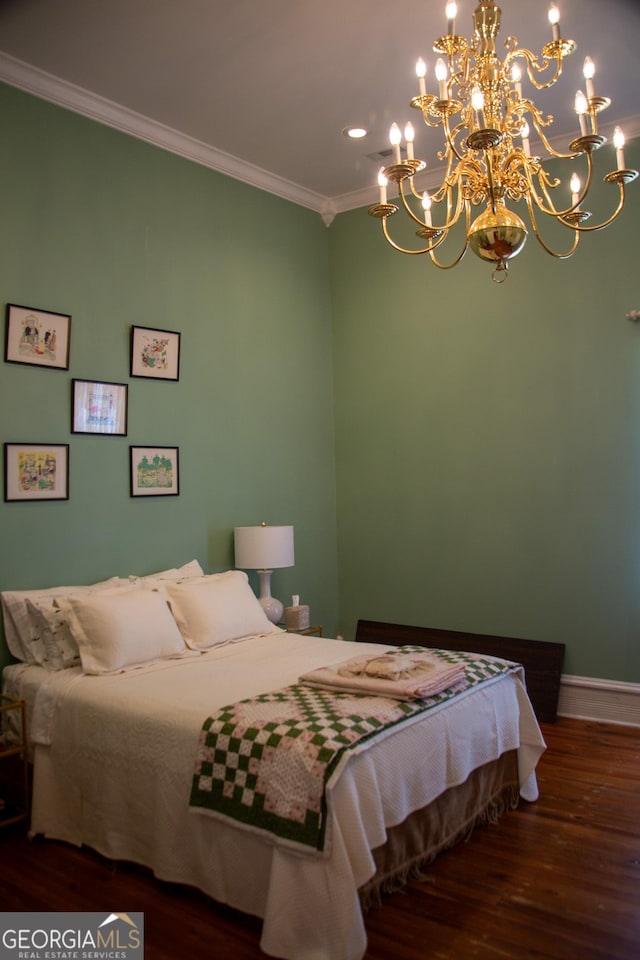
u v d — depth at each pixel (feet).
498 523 14.74
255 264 15.19
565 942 6.88
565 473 13.97
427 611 15.67
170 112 12.54
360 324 16.69
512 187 8.41
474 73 8.12
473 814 9.14
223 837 7.38
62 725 9.25
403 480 16.02
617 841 8.81
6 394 10.80
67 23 9.93
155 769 8.10
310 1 9.55
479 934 7.04
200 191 14.05
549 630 14.11
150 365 12.90
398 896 7.73
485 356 14.89
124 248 12.60
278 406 15.58
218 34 10.27
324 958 6.46
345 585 16.89
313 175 15.39
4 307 10.82
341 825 6.78
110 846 8.52
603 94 12.14
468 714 8.90
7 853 8.96
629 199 13.26
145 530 12.73
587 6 9.75
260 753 7.22
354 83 11.65
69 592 10.95
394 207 7.97
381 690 8.30
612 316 13.46
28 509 11.02
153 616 10.63
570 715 13.79
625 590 13.33
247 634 12.03
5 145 10.94
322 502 16.67
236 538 13.99
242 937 7.11
